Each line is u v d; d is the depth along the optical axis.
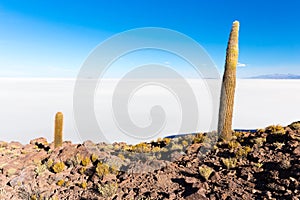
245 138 9.27
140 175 7.39
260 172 6.52
